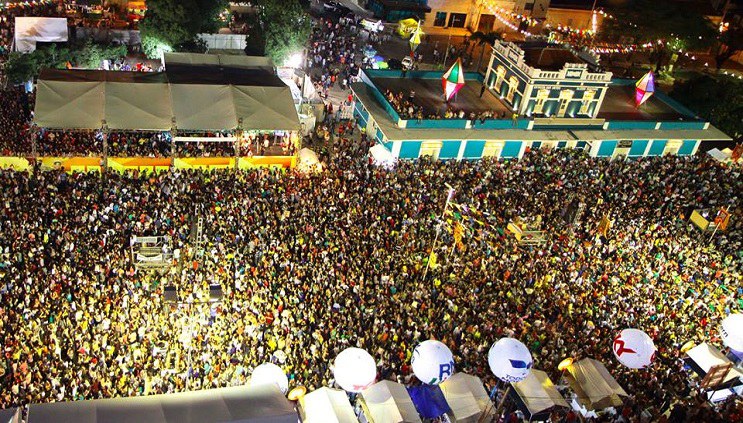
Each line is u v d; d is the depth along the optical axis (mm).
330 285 35781
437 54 75438
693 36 77875
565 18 88938
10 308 31141
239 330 32062
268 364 27219
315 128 56562
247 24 65938
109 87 46250
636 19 79812
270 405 24859
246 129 46688
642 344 29594
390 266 38562
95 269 34375
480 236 42500
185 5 56219
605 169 54188
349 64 68125
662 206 49406
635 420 31250
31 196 38562
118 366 29609
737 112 66062
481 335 34562
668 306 39000
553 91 57875
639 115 62969
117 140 46500
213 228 38844
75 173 42094
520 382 29750
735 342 31828
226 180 43750
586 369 31641
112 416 23234
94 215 37969
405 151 54250
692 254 44531
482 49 75000
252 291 34750
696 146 63062
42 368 28641
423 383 30391
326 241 39312
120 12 65062
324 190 44312
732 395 34469
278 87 49938
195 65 52094
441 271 38812
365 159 50781
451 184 47781
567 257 42188
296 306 34250
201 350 31109
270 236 39094
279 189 43562
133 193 40781
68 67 53312
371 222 41844
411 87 60312
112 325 31391
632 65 82250
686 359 33656
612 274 41156
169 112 46094
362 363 26219
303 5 69750
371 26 75312
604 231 44156
